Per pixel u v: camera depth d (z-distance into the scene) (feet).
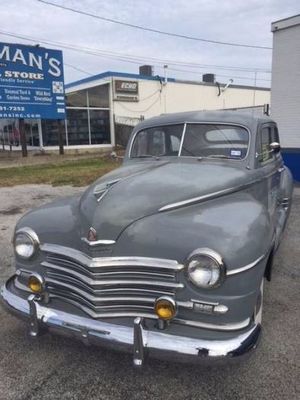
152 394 8.57
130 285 8.13
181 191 9.34
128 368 9.42
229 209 9.07
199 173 10.78
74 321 8.47
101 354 9.98
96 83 79.97
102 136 82.64
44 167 53.57
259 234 8.26
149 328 7.99
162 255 7.91
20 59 61.72
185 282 7.80
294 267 15.72
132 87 86.28
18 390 8.74
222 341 7.57
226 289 7.63
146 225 8.30
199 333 7.79
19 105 63.10
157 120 13.67
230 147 12.25
